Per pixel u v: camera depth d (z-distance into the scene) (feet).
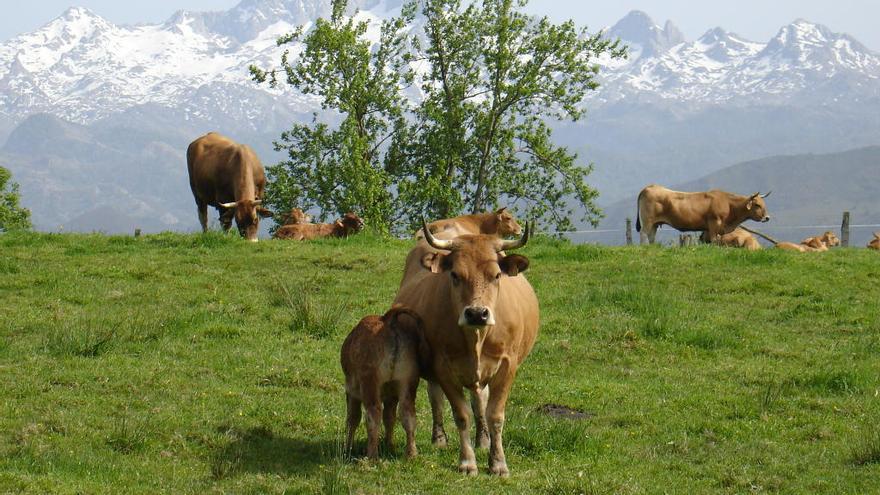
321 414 40.98
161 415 39.63
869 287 71.36
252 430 38.40
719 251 82.99
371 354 33.71
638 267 75.36
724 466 36.65
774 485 34.55
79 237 82.99
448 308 33.94
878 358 53.88
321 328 55.31
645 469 36.04
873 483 34.94
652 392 46.70
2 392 41.42
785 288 69.62
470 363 33.68
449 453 36.60
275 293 63.36
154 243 80.79
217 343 52.06
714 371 50.78
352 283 68.39
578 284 70.08
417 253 40.91
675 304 64.03
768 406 44.39
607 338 55.67
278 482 32.65
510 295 35.19
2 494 29.60
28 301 59.88
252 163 92.73
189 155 96.99
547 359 52.21
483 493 32.01
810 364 52.70
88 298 61.31
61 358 47.57
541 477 34.19
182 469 33.83
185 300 62.03
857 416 43.57
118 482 32.14
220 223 92.32
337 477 31.86
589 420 42.42
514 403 44.57
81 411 39.50
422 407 42.93
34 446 34.86
